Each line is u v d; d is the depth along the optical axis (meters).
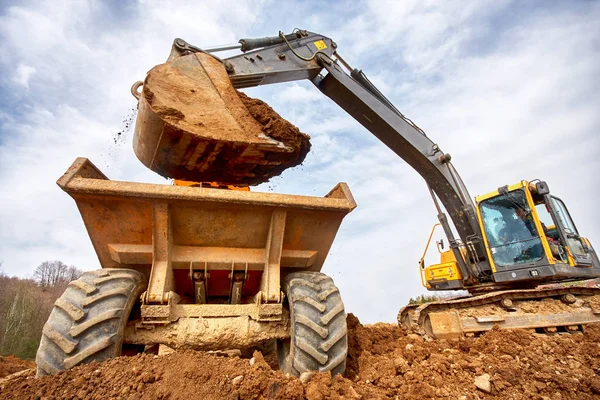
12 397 2.16
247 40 5.36
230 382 2.37
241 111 3.71
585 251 7.09
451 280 7.84
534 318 6.24
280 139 3.74
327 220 3.51
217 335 2.92
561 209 7.20
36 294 31.48
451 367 3.50
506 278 6.65
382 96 7.40
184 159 3.70
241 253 3.37
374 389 2.91
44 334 2.41
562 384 3.21
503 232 6.86
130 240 3.13
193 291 3.49
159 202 2.98
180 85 3.59
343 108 7.18
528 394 3.07
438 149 7.49
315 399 2.29
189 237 3.25
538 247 6.43
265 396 2.32
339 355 2.74
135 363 2.51
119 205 2.97
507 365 3.68
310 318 2.80
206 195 3.01
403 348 4.13
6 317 21.25
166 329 2.86
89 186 2.79
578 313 6.11
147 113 3.26
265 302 3.08
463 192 7.43
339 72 6.72
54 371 2.33
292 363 2.69
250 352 3.92
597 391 3.14
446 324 6.38
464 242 7.39
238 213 3.25
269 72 5.33
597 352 4.27
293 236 3.52
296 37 6.61
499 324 6.29
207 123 3.45
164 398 2.23
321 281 3.22
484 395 3.03
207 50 4.68
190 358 2.62
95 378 2.29
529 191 6.64
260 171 4.11
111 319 2.54
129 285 2.80
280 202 3.19
